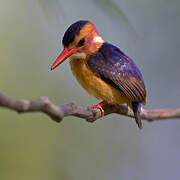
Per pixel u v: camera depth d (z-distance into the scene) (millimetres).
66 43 9172
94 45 9320
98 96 9234
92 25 9453
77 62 9195
